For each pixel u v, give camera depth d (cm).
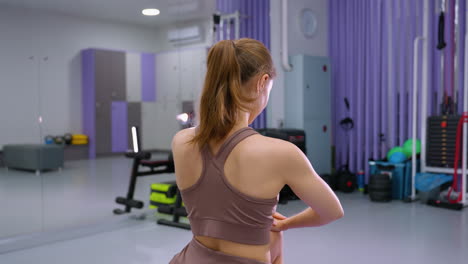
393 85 584
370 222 432
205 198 85
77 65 433
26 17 395
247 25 597
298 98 589
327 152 618
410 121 573
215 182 83
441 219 442
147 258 332
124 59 470
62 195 417
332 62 655
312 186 83
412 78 571
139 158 453
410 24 570
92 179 447
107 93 456
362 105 620
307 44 634
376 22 599
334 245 357
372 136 620
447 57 545
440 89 555
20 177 389
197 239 89
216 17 552
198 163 86
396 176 544
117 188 473
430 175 517
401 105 580
